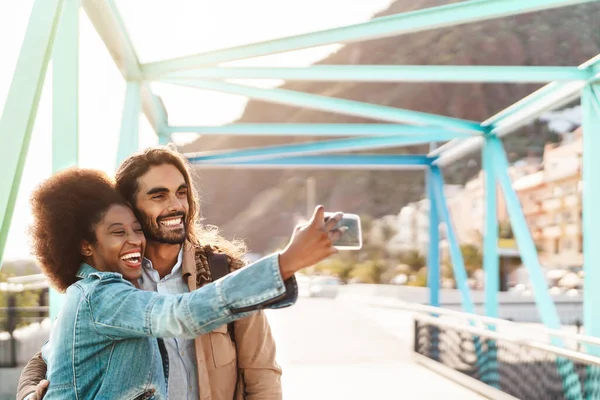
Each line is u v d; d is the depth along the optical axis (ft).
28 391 5.41
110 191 5.39
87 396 4.68
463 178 290.97
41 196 5.27
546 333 17.60
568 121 271.49
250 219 388.78
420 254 179.42
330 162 35.37
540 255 232.53
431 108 299.38
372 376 26.81
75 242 5.25
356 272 169.48
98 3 12.85
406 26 15.19
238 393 6.44
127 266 5.26
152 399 4.87
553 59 250.37
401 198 337.72
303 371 27.81
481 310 75.20
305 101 22.91
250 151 32.81
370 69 18.90
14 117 7.80
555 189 232.32
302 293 99.66
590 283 17.58
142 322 4.22
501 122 25.05
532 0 14.07
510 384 21.13
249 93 21.94
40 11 8.25
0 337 28.78
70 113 11.28
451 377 26.08
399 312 58.18
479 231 241.55
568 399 17.53
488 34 273.33
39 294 31.63
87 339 4.63
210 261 6.44
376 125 27.91
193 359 6.06
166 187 5.91
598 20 259.80
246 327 6.33
